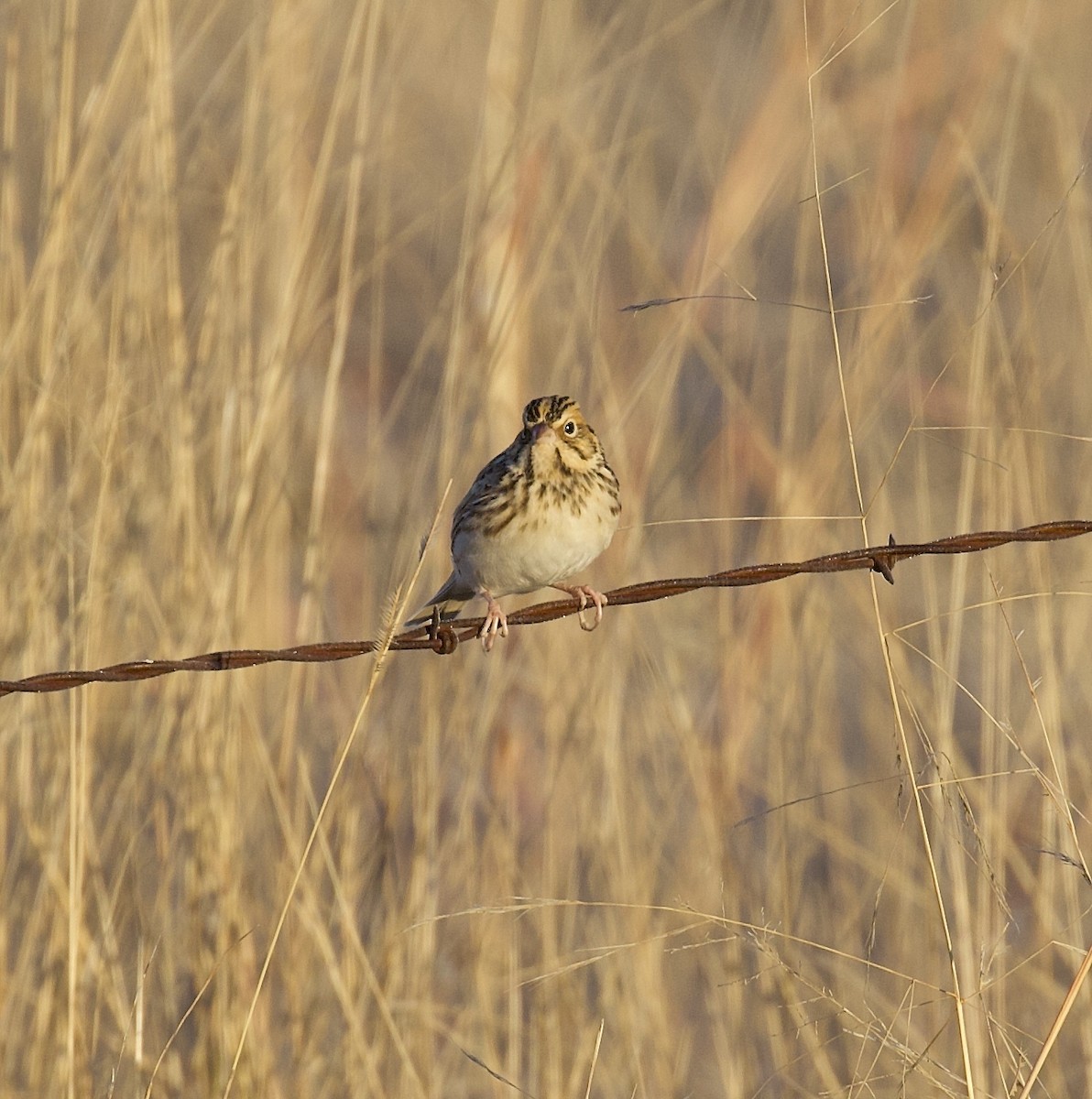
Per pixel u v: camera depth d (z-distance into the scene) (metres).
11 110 11.21
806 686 12.38
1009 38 13.80
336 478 14.33
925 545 8.62
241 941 10.12
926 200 12.89
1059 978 10.95
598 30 13.95
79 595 10.84
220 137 12.59
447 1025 10.99
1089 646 12.20
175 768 10.62
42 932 10.23
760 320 16.36
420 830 10.66
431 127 15.84
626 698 11.80
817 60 13.56
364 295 17.89
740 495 14.78
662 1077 10.42
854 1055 10.38
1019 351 11.91
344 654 8.51
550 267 12.64
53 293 10.67
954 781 9.12
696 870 11.45
